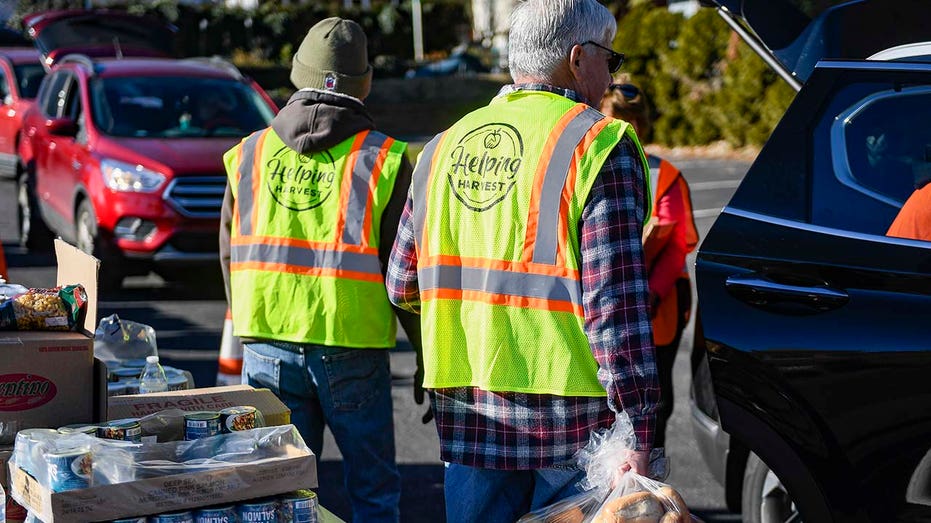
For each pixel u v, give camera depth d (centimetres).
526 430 270
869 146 325
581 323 262
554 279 262
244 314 364
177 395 319
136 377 368
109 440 266
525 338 266
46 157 1009
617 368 253
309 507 267
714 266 329
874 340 301
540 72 279
